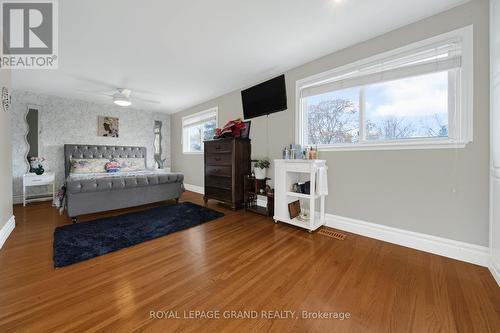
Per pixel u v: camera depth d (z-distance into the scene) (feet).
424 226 6.48
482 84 5.53
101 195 9.77
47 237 7.43
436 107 6.48
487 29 5.45
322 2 5.75
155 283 4.82
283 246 6.82
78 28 6.81
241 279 4.99
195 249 6.61
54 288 4.60
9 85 7.86
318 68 8.98
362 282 4.85
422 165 6.50
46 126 13.97
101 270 5.36
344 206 8.29
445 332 3.48
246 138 11.60
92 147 15.49
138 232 7.97
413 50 6.61
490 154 5.31
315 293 4.47
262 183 11.03
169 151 20.31
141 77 11.04
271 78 11.08
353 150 7.98
